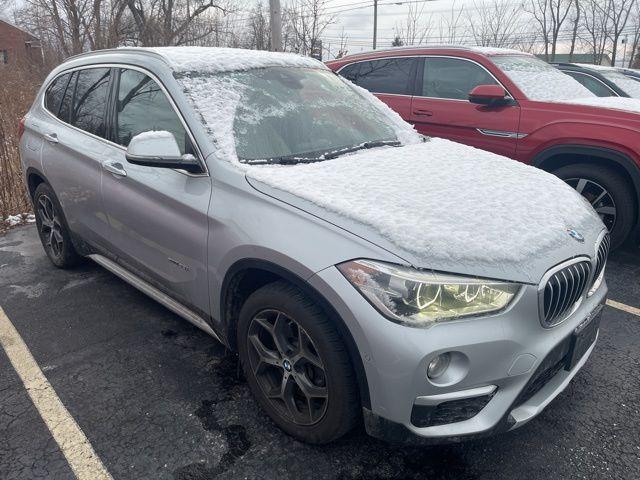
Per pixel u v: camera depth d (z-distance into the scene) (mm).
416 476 2285
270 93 3129
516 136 4980
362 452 2406
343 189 2381
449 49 5703
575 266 2279
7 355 3178
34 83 13438
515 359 2037
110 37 15109
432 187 2490
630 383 2920
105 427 2559
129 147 2562
